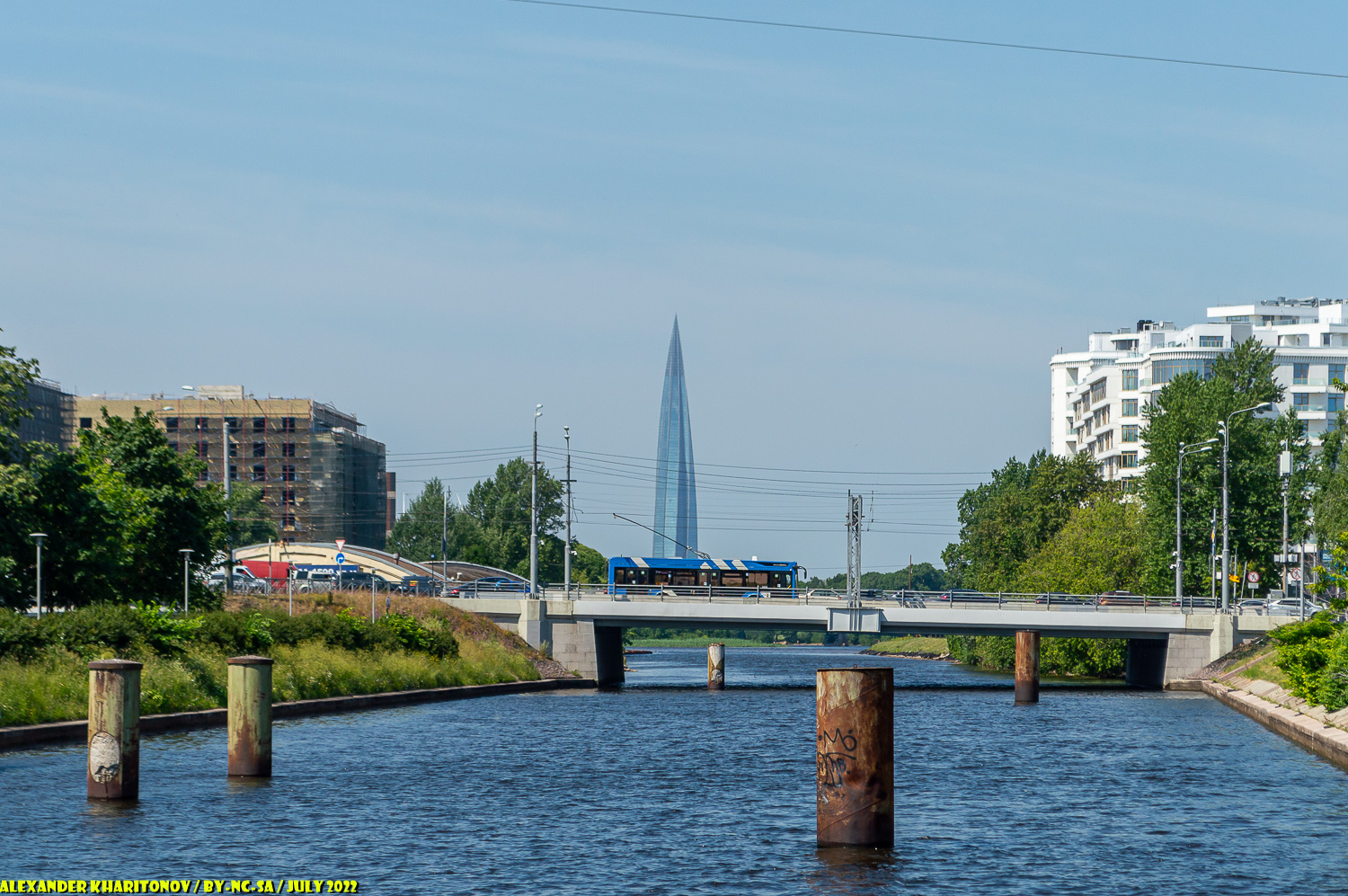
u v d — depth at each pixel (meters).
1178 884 35.62
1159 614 139.88
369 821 44.31
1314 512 135.25
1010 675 181.25
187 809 45.09
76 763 53.75
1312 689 81.94
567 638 138.50
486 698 110.25
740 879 35.59
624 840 41.28
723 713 97.38
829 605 138.75
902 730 82.62
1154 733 79.88
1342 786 54.69
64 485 96.94
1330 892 34.97
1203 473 161.12
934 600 139.88
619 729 81.19
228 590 139.38
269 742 53.41
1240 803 49.81
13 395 98.94
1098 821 45.72
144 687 71.44
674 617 137.88
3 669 64.75
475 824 44.06
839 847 39.12
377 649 107.31
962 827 44.16
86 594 98.56
